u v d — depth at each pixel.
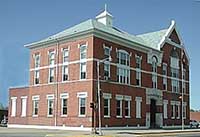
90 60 46.75
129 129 50.50
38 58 54.53
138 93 53.97
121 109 50.19
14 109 57.78
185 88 67.88
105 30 51.19
